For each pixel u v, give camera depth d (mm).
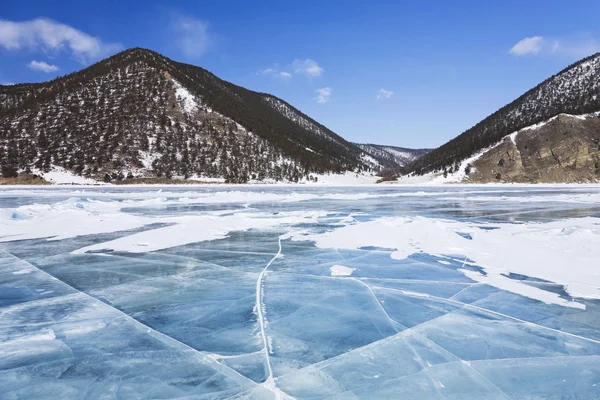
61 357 4055
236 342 4398
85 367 3838
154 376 3645
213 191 41750
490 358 3963
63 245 10062
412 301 5742
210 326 4871
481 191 38312
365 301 5754
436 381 3510
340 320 5023
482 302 5652
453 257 8438
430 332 4625
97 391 3389
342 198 28297
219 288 6441
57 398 3285
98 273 7395
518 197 27578
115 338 4520
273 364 3865
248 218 15414
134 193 36188
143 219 14883
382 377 3592
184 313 5328
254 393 3318
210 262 8258
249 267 7828
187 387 3434
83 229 12492
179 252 9250
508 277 6867
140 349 4238
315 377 3604
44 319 5129
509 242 9414
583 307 5395
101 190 44406
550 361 3891
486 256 8359
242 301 5797
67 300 5883
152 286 6562
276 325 4887
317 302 5734
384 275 7172
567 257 7930
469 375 3617
